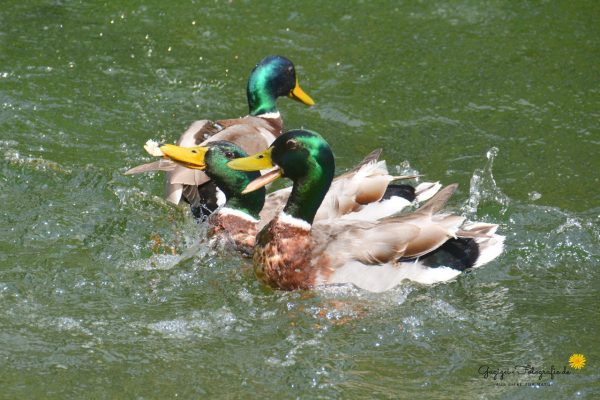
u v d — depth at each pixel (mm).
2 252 11672
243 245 12141
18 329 10320
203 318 10727
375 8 17891
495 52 16766
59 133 14336
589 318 10820
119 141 14312
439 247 11422
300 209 11094
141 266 11656
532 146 14562
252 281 11531
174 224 12602
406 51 16812
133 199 13031
